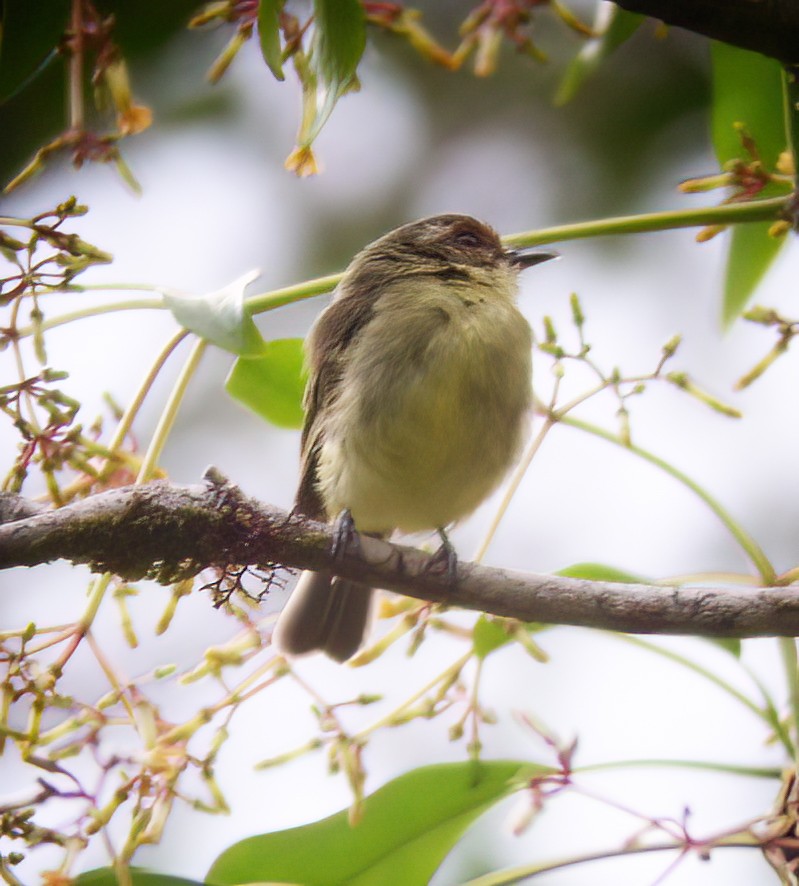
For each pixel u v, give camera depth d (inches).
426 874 273.0
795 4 214.7
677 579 275.0
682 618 253.0
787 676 259.3
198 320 242.8
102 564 247.4
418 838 271.3
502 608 262.4
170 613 252.8
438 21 557.3
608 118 542.6
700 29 221.5
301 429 335.0
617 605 255.8
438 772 266.7
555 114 550.3
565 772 259.6
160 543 249.6
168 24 319.6
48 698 230.2
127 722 240.7
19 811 225.6
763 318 256.8
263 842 267.1
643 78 534.6
